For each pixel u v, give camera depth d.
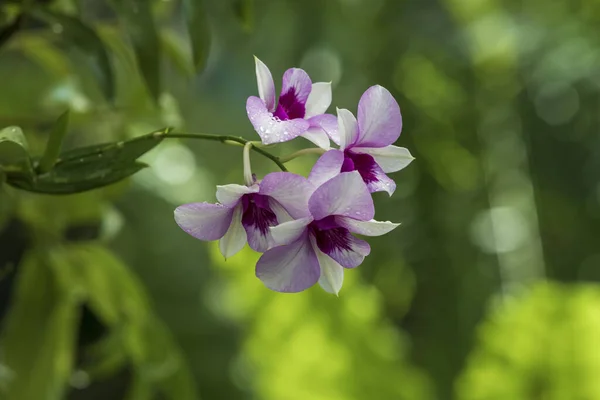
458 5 2.52
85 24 0.91
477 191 2.68
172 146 1.92
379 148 0.75
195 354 2.13
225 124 2.75
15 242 1.01
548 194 2.82
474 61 2.63
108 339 1.00
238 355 2.17
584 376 1.72
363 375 1.71
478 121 2.67
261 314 1.70
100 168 0.77
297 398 1.72
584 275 2.84
